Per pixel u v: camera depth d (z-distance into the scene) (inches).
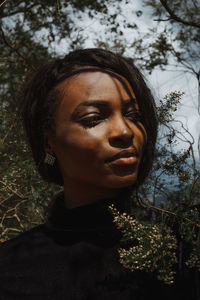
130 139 32.2
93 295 32.8
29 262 36.7
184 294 31.3
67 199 37.0
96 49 38.0
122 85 33.8
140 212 39.2
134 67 39.3
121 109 32.9
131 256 30.9
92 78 33.4
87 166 32.4
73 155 33.0
